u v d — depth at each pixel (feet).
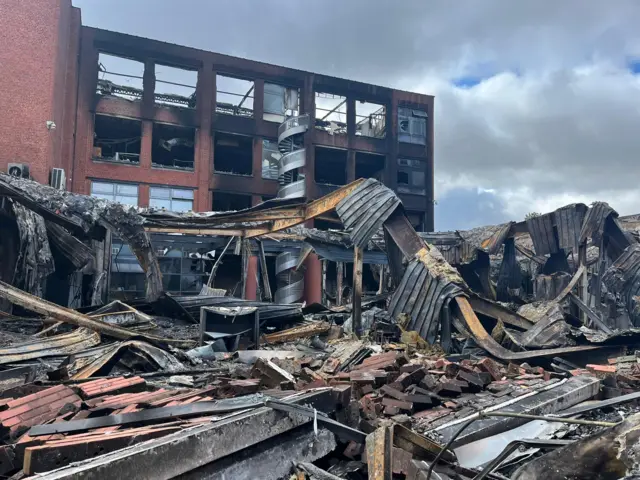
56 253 51.37
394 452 10.95
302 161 109.50
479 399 19.29
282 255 90.02
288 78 115.24
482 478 9.83
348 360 31.12
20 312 43.70
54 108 79.20
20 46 75.46
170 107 103.45
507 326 42.50
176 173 102.53
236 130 109.50
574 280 49.78
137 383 18.61
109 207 46.21
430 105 126.93
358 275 45.16
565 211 53.88
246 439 10.53
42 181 74.90
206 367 29.71
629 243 53.11
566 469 8.83
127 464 8.64
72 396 16.11
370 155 121.80
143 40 101.60
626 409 19.45
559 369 30.73
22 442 10.82
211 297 46.93
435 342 39.06
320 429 12.33
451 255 60.95
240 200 116.78
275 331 46.85
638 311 49.32
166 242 79.66
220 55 108.58
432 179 125.08
